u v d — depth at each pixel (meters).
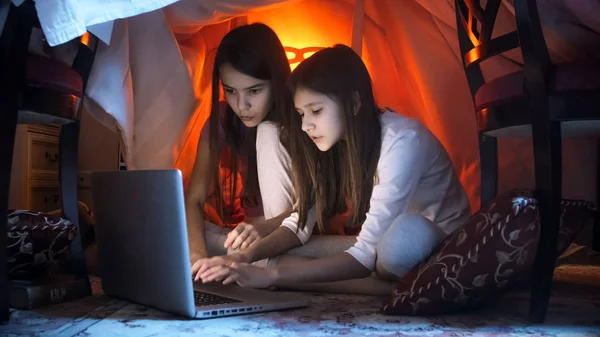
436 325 1.22
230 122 1.87
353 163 1.52
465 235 1.26
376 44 2.29
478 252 1.23
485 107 1.50
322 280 1.41
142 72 1.88
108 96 1.74
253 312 1.32
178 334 1.14
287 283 1.39
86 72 1.57
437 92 2.16
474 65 1.71
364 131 1.50
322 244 1.63
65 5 1.19
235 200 2.04
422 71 2.15
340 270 1.42
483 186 1.79
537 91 1.22
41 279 1.54
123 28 1.75
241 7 1.87
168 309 1.31
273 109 1.74
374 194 1.47
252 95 1.71
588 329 1.19
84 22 1.20
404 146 1.46
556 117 1.21
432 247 1.44
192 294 1.25
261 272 1.38
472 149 2.22
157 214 1.27
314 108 1.47
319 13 2.28
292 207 1.69
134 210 1.36
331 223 1.84
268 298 1.41
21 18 1.23
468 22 1.67
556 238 1.23
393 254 1.44
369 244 1.45
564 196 2.28
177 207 1.21
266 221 1.65
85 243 2.01
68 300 1.50
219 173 1.79
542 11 1.58
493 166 1.78
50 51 1.56
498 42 1.50
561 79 1.20
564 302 1.47
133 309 1.39
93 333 1.15
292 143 1.60
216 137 1.78
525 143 2.28
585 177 2.26
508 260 1.23
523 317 1.30
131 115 1.81
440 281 1.26
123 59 1.76
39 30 1.50
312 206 1.66
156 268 1.32
